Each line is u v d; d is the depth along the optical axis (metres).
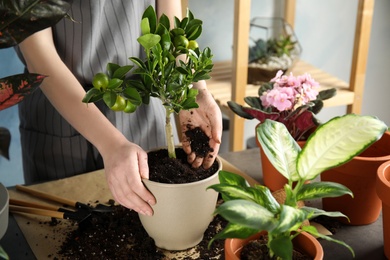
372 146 1.09
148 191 0.90
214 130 1.02
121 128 1.30
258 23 2.07
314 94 1.13
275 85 1.14
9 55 1.72
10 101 0.76
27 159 1.41
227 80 2.02
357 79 1.98
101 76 0.81
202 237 1.00
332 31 2.29
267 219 0.62
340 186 0.72
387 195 0.86
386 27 2.29
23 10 0.70
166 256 0.95
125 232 1.01
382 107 2.48
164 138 1.41
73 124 1.04
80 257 0.94
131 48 1.29
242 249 0.78
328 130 0.74
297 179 0.75
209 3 2.02
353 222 1.04
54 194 1.14
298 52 2.04
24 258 0.94
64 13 0.72
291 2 2.12
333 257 0.94
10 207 1.07
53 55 1.10
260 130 0.76
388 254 0.93
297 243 0.79
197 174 0.95
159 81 0.89
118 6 1.24
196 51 0.91
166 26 0.89
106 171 0.95
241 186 0.74
